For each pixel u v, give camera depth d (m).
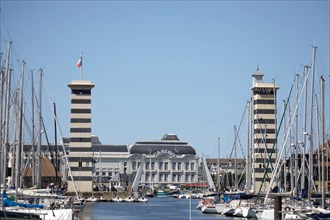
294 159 156.88
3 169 111.31
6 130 114.81
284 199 137.75
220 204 172.25
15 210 90.62
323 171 118.19
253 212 138.25
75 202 162.00
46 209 97.06
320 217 103.19
